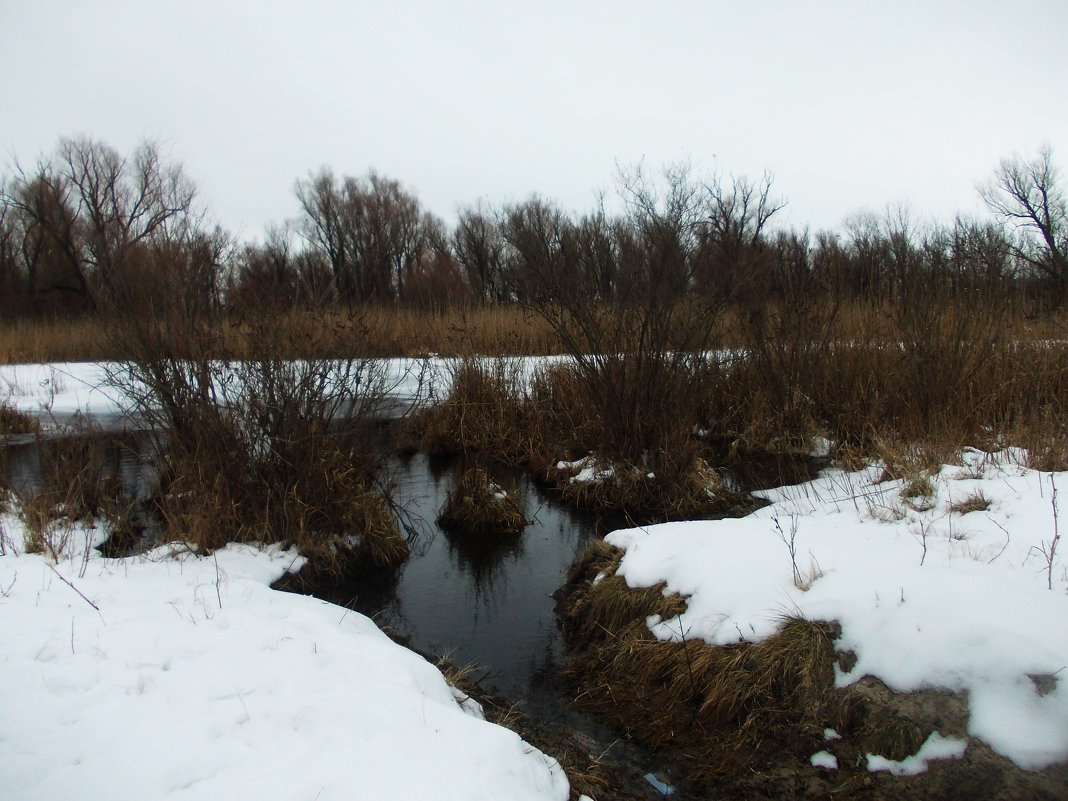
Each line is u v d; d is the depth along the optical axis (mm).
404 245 28562
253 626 3902
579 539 6719
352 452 6516
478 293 14938
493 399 9883
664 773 3525
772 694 3674
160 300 6176
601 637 4730
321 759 2686
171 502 5961
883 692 3402
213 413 6074
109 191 25234
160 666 3320
